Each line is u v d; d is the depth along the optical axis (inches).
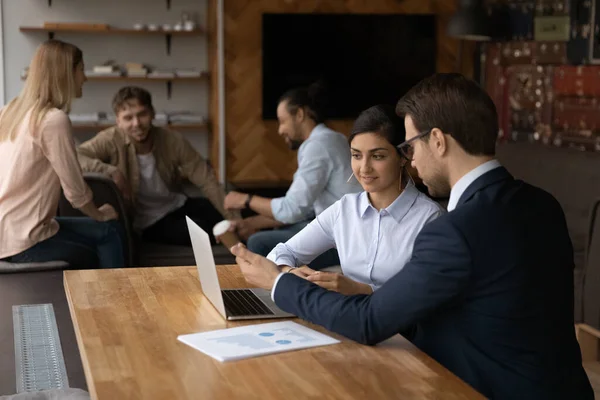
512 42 277.7
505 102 283.7
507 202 67.7
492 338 67.2
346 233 97.8
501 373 67.1
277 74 291.0
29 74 150.0
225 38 286.0
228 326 77.2
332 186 158.9
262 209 162.1
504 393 66.9
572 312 70.6
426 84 70.5
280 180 296.0
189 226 87.1
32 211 148.0
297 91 161.6
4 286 130.0
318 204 160.1
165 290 90.8
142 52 285.6
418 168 72.1
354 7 294.7
